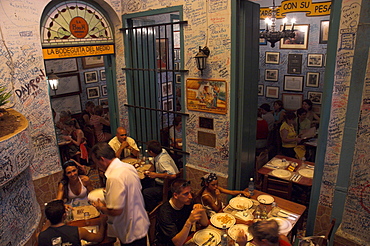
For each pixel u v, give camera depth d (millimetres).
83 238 2816
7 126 3551
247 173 4867
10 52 4168
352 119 3096
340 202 3373
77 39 5082
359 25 2850
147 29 5723
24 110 4418
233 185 4605
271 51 7430
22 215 3660
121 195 2668
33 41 4379
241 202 3707
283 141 5996
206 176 3654
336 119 3348
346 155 3223
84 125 7410
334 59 3227
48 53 4727
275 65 7469
